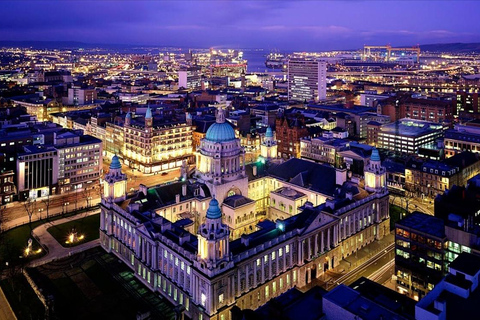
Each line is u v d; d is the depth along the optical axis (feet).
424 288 426.92
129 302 424.05
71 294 433.48
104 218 533.55
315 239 465.88
